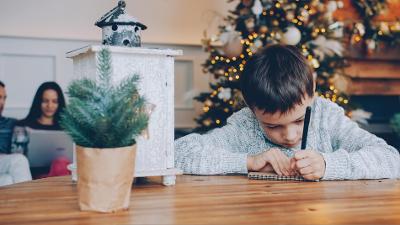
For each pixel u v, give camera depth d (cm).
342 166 108
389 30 349
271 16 298
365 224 68
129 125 75
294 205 80
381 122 405
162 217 71
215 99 309
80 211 75
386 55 392
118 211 75
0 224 67
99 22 100
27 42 343
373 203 82
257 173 111
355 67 386
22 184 100
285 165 111
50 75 350
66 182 102
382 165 113
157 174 97
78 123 74
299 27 301
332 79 299
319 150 137
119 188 75
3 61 339
